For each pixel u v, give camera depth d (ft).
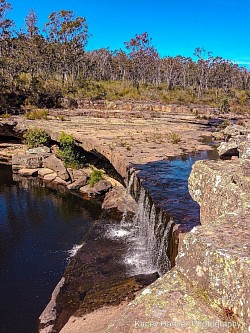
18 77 142.10
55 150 74.69
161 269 26.21
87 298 26.23
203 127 87.04
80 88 171.63
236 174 14.29
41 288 29.55
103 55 261.03
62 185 61.31
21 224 44.32
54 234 40.98
